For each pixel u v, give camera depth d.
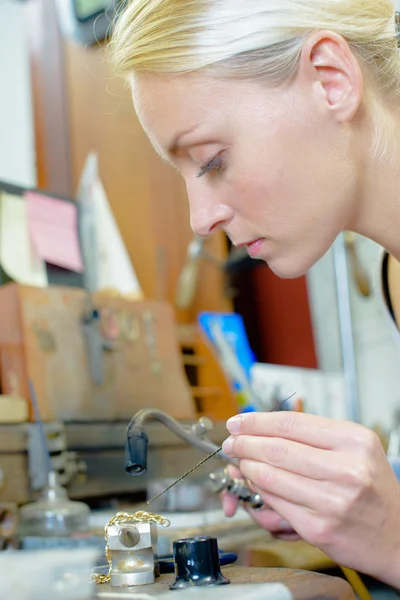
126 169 2.00
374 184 0.82
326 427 0.66
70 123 1.96
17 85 2.02
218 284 2.05
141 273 1.95
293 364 2.36
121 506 1.36
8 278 1.47
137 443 0.76
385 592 1.14
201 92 0.76
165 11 0.77
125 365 1.42
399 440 1.86
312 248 0.81
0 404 1.14
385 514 0.64
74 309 1.36
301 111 0.77
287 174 0.77
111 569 0.67
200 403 1.78
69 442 1.21
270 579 0.60
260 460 0.68
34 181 1.97
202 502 1.22
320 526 0.64
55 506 1.06
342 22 0.80
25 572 0.52
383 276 1.09
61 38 1.98
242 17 0.76
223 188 0.79
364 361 2.31
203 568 0.61
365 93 0.81
